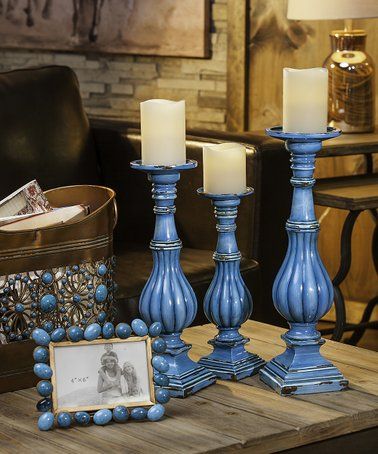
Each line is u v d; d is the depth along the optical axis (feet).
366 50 11.81
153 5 13.42
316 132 5.75
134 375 5.57
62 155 9.77
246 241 9.29
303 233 5.85
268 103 12.64
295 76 5.72
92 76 14.49
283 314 5.97
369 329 11.90
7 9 15.08
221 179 5.94
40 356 5.50
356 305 12.29
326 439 5.58
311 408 5.68
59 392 5.49
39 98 9.82
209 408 5.70
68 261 6.10
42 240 6.01
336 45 11.02
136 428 5.43
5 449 5.18
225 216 6.01
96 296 5.97
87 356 5.55
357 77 10.85
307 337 5.96
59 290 6.11
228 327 6.17
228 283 6.10
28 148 9.55
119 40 13.88
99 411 5.46
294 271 5.88
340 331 10.41
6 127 9.50
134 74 13.99
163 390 5.59
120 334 5.58
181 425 5.46
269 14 12.44
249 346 6.77
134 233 10.17
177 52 13.29
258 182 9.23
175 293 5.85
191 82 13.37
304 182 5.82
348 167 12.19
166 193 5.80
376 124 11.75
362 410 5.65
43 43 14.76
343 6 10.14
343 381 5.95
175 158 5.74
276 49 12.47
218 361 6.19
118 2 13.79
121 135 10.18
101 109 14.47
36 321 6.08
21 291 6.02
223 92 13.06
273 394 5.91
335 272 12.45
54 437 5.33
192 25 13.07
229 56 12.82
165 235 5.85
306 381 5.90
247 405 5.74
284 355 6.07
